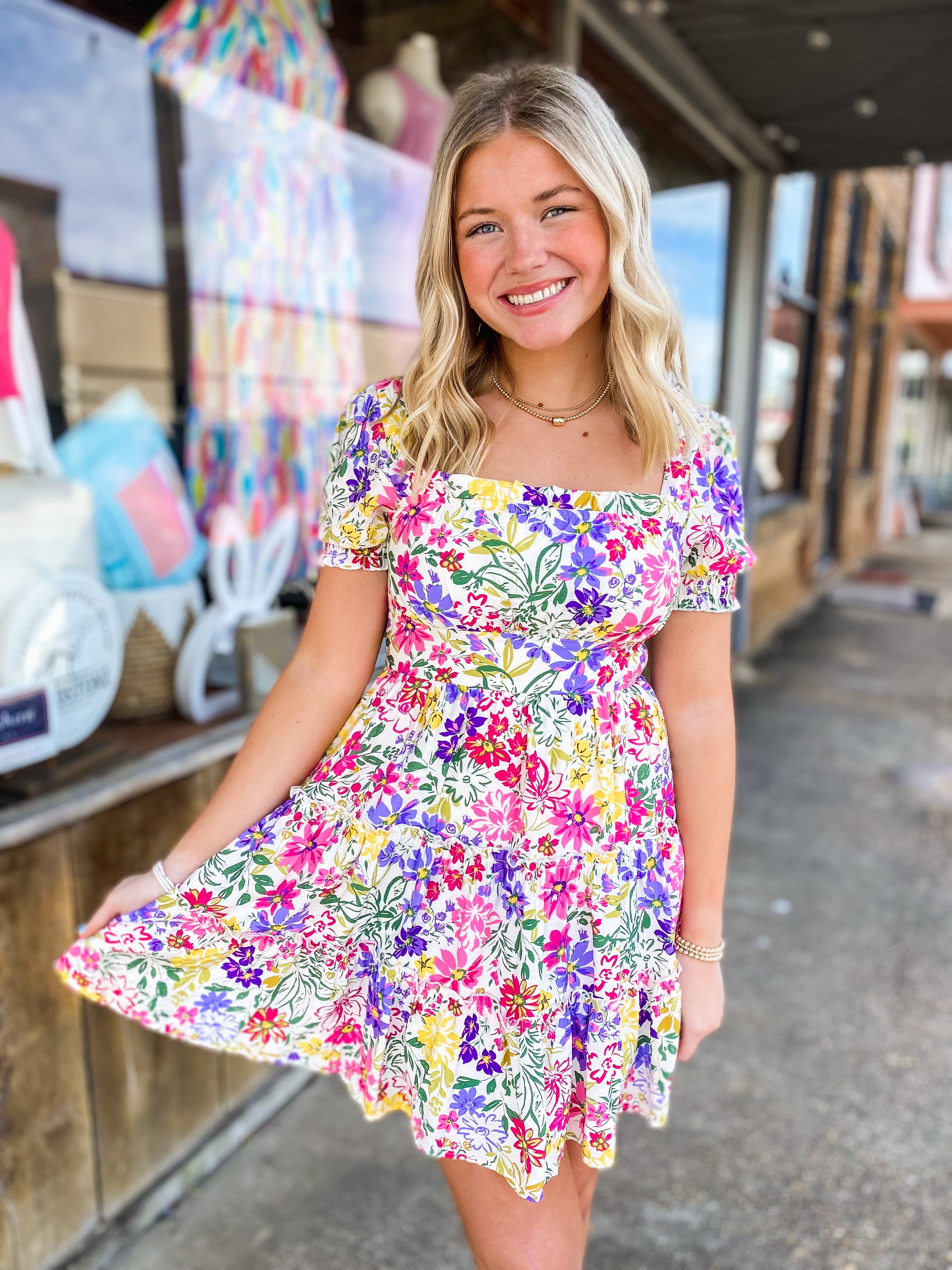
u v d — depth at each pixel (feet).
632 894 3.52
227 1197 5.96
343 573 3.58
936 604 27.20
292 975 3.66
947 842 11.37
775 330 20.39
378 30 8.16
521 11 9.42
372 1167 6.25
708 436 3.60
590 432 3.54
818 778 13.33
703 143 15.30
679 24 11.64
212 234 7.30
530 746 3.37
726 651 3.79
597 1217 5.81
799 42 12.21
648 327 3.34
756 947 8.95
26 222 6.38
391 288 8.80
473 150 3.23
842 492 31.01
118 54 6.68
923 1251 5.59
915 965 8.71
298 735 3.68
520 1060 3.41
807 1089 7.02
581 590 3.28
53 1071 5.13
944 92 14.05
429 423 3.32
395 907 3.50
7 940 4.83
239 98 7.28
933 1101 6.90
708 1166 6.24
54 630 5.23
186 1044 6.01
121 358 6.95
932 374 57.00
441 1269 5.44
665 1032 3.72
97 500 6.03
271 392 7.77
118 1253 5.50
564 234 3.23
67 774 5.40
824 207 23.03
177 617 6.40
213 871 3.48
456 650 3.43
